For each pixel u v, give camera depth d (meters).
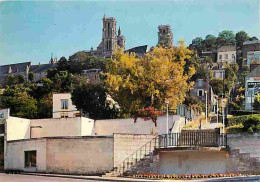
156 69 60.31
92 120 52.16
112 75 60.66
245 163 36.50
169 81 60.34
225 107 82.69
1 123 48.75
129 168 37.00
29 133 51.72
